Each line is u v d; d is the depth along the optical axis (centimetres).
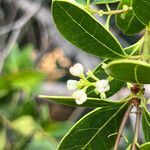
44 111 74
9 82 69
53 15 30
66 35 31
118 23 37
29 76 68
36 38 100
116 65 27
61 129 72
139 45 33
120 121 33
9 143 73
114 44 31
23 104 73
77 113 88
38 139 72
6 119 72
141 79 28
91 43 31
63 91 87
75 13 30
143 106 31
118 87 34
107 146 34
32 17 97
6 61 81
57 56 99
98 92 33
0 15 98
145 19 31
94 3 35
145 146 30
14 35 94
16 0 98
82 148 34
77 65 32
